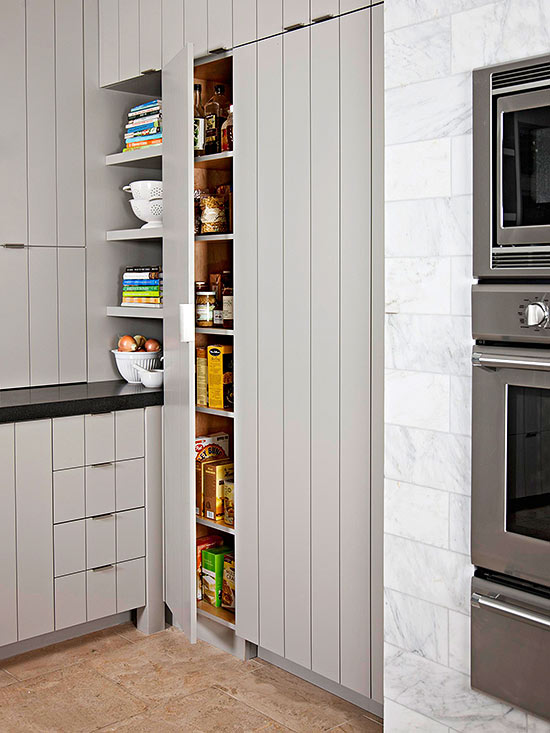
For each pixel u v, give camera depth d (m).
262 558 2.97
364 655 2.64
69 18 3.55
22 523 3.01
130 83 3.55
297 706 2.79
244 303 2.95
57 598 3.12
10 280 3.43
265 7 2.78
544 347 1.92
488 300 1.98
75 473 3.14
